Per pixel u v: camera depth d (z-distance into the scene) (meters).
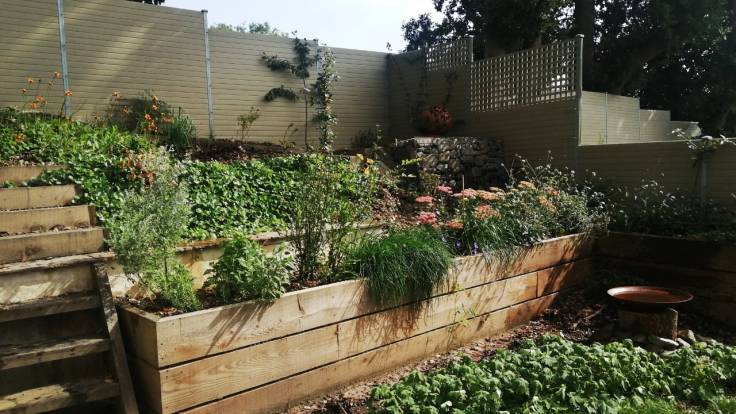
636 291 5.09
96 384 3.00
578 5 14.16
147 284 3.62
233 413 3.21
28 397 2.86
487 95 9.73
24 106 7.20
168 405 2.92
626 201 7.20
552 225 6.07
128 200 3.79
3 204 4.36
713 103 15.37
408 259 4.30
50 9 7.95
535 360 3.46
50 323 3.34
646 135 10.48
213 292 3.82
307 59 10.52
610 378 3.32
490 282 4.99
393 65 11.60
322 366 3.70
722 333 5.07
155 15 8.88
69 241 3.99
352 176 5.02
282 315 3.45
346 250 4.33
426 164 8.21
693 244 5.50
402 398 3.00
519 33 10.77
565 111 8.41
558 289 5.82
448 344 4.63
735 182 6.12
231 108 9.74
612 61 15.02
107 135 6.35
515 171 9.18
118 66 8.55
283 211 5.72
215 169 5.68
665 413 3.05
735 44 14.48
